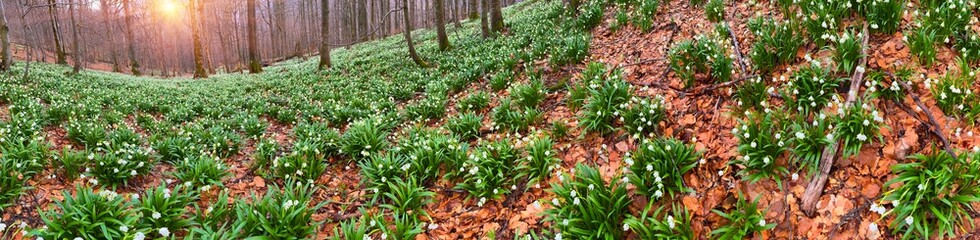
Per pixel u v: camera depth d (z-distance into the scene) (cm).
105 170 565
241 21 5381
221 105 1250
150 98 1364
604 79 722
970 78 435
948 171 346
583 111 634
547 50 1009
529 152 537
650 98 618
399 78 1360
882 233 356
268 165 675
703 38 645
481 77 1042
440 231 482
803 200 398
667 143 469
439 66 1343
